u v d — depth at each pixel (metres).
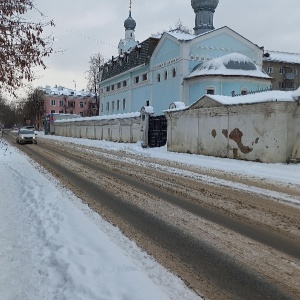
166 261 4.79
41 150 24.66
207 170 14.62
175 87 39.03
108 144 31.59
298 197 9.14
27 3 8.22
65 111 94.44
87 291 3.75
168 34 40.00
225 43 39.91
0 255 4.76
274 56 64.69
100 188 10.12
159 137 27.59
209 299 3.78
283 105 15.91
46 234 5.61
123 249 5.16
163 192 9.66
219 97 19.50
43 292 3.81
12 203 7.74
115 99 56.56
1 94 11.19
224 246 5.40
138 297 3.64
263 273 4.45
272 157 16.25
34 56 8.66
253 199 8.84
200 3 47.16
